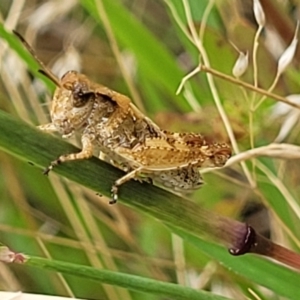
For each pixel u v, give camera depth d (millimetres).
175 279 172
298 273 127
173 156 108
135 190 102
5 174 179
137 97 169
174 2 158
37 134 98
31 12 181
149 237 177
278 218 159
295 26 169
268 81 168
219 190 175
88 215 172
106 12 161
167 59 164
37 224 179
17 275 174
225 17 171
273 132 158
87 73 182
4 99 177
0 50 169
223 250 127
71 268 106
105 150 109
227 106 162
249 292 159
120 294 167
